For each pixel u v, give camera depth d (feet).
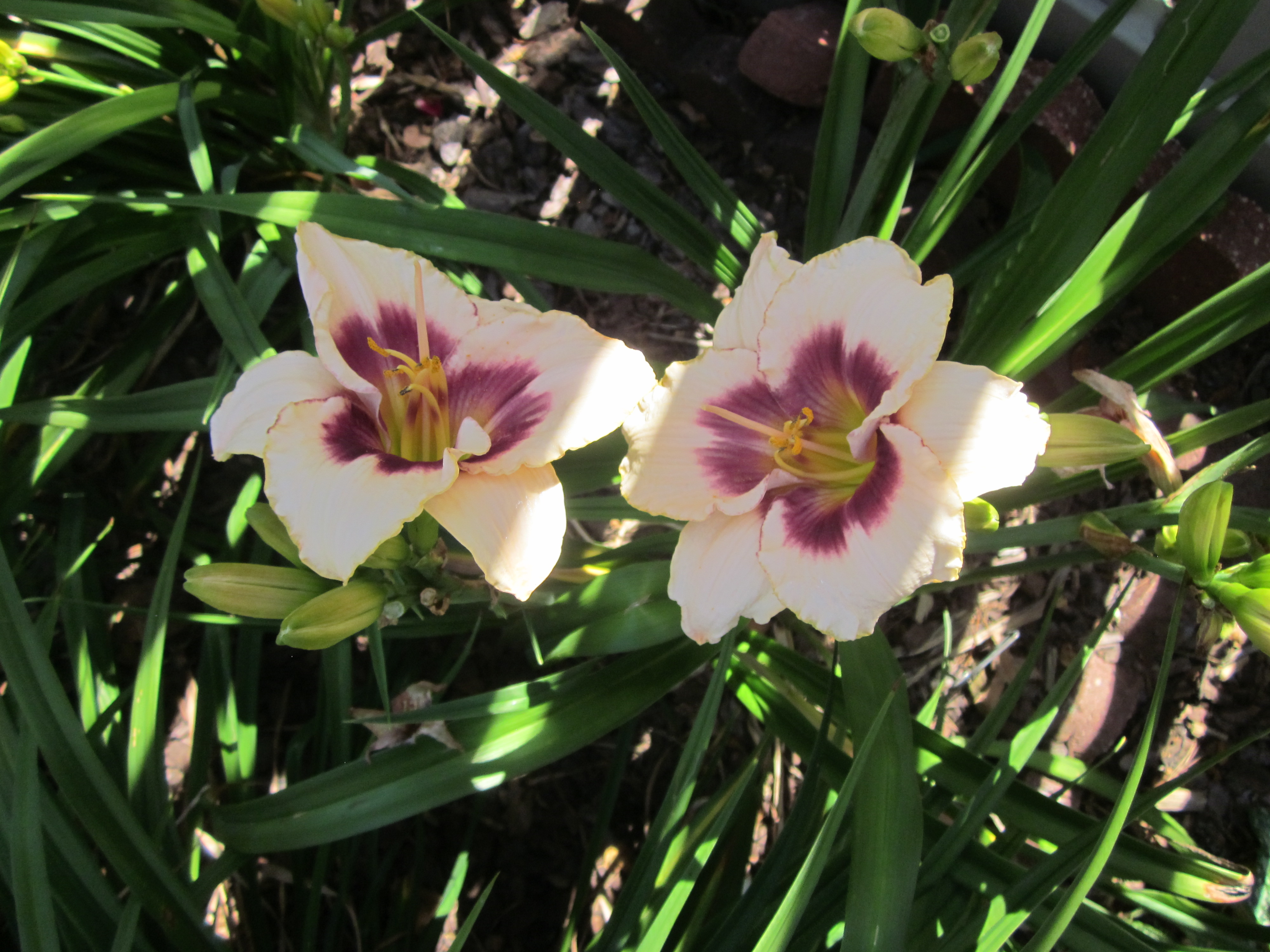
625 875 1.93
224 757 1.72
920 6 1.74
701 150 2.25
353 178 2.16
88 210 1.75
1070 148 1.92
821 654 1.86
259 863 1.81
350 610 1.23
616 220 2.22
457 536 1.11
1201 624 1.31
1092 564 1.99
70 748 1.32
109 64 1.84
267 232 1.80
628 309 2.19
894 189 1.68
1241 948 1.55
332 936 1.68
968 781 1.47
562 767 2.00
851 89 1.58
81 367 2.11
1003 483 1.07
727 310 1.21
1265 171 1.90
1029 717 1.95
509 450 1.14
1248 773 1.92
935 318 1.11
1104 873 1.47
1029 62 1.97
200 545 1.98
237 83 2.00
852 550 1.11
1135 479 2.03
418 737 1.42
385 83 2.26
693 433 1.18
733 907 1.44
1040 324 1.55
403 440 1.25
